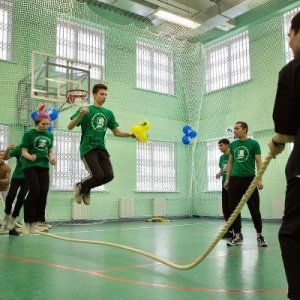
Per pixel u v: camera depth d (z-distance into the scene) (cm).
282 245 146
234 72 1031
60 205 869
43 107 645
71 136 905
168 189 1077
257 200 456
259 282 264
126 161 992
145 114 1038
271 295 228
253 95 969
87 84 808
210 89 1095
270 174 908
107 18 1005
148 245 475
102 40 974
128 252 410
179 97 1121
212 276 284
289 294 140
